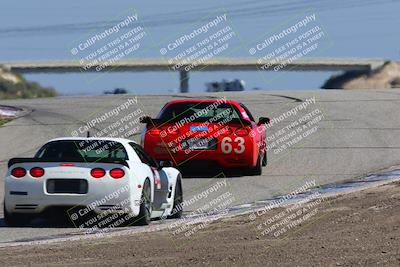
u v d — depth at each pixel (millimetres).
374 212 42531
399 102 124125
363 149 82812
